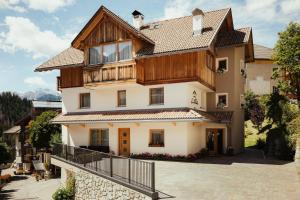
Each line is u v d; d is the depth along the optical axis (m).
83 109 26.20
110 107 24.86
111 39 23.36
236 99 25.52
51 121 25.97
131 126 23.34
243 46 25.59
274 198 11.05
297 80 23.30
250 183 13.36
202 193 11.88
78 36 24.25
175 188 12.70
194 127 22.67
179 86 21.80
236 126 25.28
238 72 26.25
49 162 32.19
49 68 26.64
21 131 44.41
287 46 23.31
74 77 26.66
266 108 23.41
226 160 20.39
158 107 22.58
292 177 14.48
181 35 23.00
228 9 25.11
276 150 21.23
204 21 24.34
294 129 19.64
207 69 23.53
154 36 24.50
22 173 40.38
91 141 25.48
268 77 39.38
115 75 22.80
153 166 11.09
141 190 11.54
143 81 22.80
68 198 18.28
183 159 20.84
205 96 25.73
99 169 15.45
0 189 28.97
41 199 23.55
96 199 15.38
